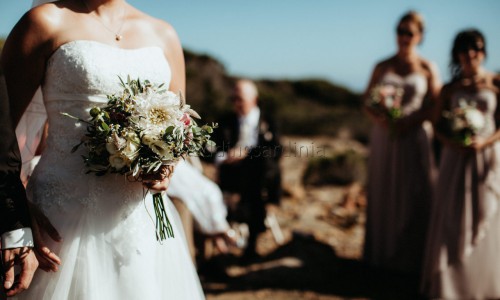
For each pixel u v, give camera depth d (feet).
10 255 6.33
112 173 7.08
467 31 16.51
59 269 6.89
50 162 7.20
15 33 7.14
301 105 92.32
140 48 7.52
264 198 19.69
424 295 16.89
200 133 7.34
